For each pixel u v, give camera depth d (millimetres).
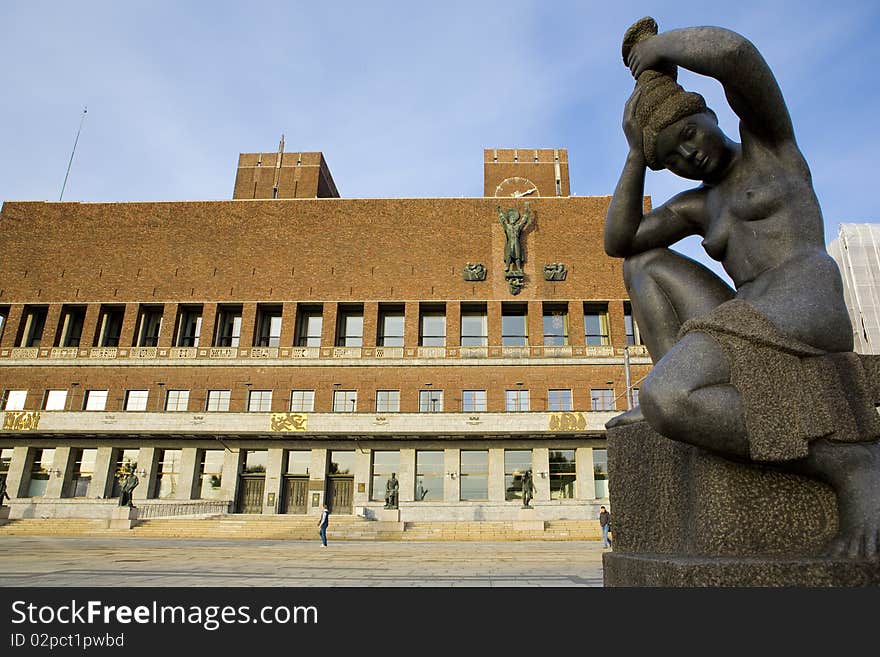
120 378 41281
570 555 16719
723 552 2512
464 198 44906
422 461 38531
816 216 2875
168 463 38812
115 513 31891
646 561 2521
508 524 32781
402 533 31156
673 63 2965
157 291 43469
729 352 2492
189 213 45188
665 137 3057
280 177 53312
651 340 3400
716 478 2584
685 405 2416
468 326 42719
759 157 2973
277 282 43438
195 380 41156
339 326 43500
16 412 38688
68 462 38406
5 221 44938
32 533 30812
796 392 2441
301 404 40656
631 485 3158
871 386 2547
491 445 38312
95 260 44219
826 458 2412
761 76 2678
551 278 42469
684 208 3355
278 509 37688
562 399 40031
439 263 43375
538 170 51062
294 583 8453
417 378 40781
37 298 43344
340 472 38594
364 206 44906
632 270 3547
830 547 2336
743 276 2971
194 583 8320
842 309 2625
